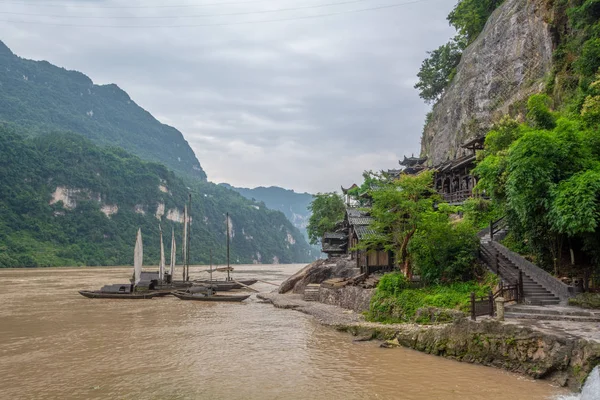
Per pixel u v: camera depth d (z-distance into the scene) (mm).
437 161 65125
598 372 11977
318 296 39500
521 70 48406
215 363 18766
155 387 15430
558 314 17156
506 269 22375
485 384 14422
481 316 18250
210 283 59875
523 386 13938
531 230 22156
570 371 13461
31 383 16094
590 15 35438
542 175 19266
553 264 22031
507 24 53156
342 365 17891
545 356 14188
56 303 42875
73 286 63562
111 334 25984
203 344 22812
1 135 185125
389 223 26875
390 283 26266
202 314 34781
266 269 146750
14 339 24547
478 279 23594
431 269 25062
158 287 53062
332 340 22938
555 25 42969
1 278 82188
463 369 16281
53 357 20109
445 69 76750
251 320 31016
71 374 17234
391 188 27156
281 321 30250
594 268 19891
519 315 17391
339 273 42094
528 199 20219
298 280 49094
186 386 15508
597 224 17750
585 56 30281
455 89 63906
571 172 19266
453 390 14156
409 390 14430
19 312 36188
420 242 25766
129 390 15133
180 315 34281
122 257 179750
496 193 25688
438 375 15773
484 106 53344
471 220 31703
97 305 41344
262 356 19906
